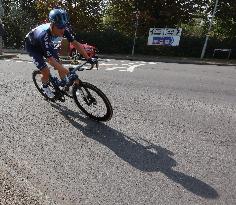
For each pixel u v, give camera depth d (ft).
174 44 69.51
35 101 17.97
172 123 16.26
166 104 19.89
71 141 13.28
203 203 9.69
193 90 25.03
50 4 84.02
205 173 11.38
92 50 45.68
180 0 85.25
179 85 26.76
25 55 46.65
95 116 15.62
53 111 16.57
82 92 15.47
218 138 14.66
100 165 11.51
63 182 10.36
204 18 89.25
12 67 29.30
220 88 26.73
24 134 13.64
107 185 10.34
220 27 91.50
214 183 10.77
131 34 87.45
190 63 57.57
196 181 10.84
